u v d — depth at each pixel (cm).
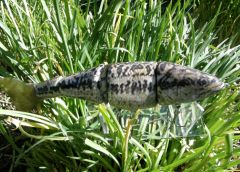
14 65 62
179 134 57
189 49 66
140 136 55
